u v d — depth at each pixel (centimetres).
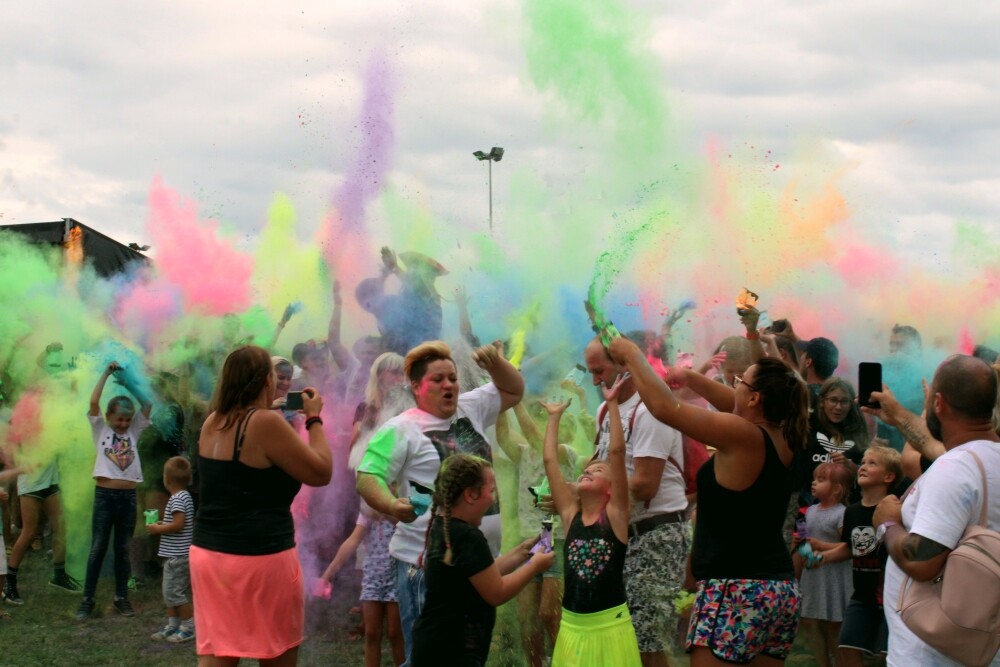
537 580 541
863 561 481
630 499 457
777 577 357
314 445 423
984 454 319
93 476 729
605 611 399
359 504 633
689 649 364
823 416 564
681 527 465
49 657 611
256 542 399
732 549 357
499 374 462
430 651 354
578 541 407
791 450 364
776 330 651
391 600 508
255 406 412
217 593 397
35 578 836
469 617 356
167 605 655
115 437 736
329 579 585
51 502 788
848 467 535
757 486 354
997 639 306
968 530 314
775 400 362
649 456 452
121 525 729
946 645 309
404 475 431
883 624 478
